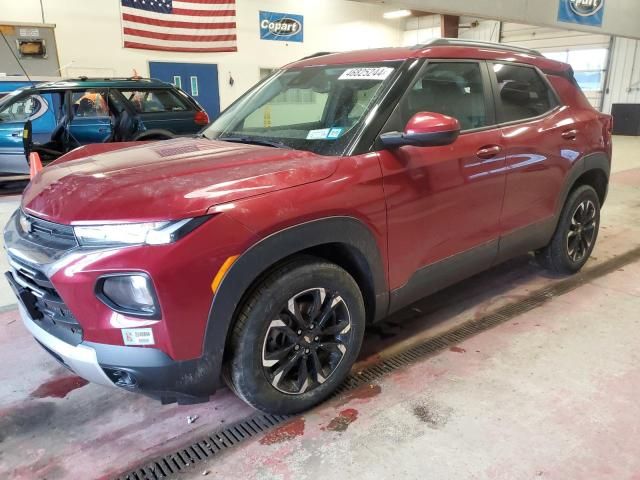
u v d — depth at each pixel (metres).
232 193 1.73
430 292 2.53
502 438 1.93
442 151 2.33
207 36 12.34
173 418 2.14
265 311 1.83
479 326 2.85
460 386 2.27
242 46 12.96
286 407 2.01
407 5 8.68
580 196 3.30
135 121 6.98
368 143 2.12
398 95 2.27
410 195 2.20
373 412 2.10
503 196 2.69
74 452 1.94
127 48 11.37
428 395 2.21
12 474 1.83
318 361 2.07
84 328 1.64
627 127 13.82
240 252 1.69
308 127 2.50
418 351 2.60
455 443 1.90
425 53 2.46
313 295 1.98
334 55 2.85
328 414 2.10
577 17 11.14
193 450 1.93
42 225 1.77
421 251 2.34
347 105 2.34
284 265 1.90
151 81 7.34
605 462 1.79
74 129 6.75
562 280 3.48
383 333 2.80
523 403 2.14
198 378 1.74
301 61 2.98
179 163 2.00
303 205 1.83
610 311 2.99
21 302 1.94
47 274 1.64
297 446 1.92
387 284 2.24
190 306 1.63
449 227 2.43
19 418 2.14
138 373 1.65
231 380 1.89
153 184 1.76
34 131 7.16
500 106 2.73
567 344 2.62
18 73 9.63
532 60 3.05
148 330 1.61
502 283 3.46
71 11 10.59
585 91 15.08
